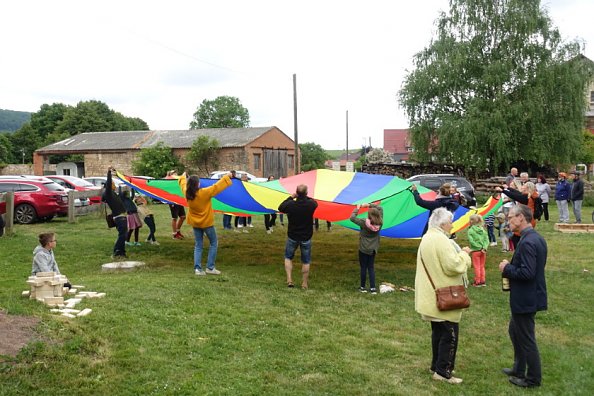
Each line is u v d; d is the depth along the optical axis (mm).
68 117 72000
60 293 7523
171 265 11086
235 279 9773
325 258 12477
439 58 30938
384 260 12461
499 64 28922
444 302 5504
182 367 5672
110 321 6715
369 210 9273
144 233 15609
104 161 40312
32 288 7359
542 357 6570
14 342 5605
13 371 5070
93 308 7230
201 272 10008
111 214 11844
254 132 40625
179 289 8609
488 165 31203
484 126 28750
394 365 6156
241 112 77875
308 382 5574
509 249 13312
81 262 11219
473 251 9922
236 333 6828
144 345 6094
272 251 13195
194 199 9648
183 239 14633
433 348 5918
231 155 37812
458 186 22250
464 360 6449
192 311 7531
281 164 43125
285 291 9156
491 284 10133
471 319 8023
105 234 14945
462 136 29078
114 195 11766
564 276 10688
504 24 29781
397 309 8375
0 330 5859
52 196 17141
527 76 29672
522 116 29062
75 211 18266
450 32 31391
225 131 41719
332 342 6754
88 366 5434
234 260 11945
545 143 29375
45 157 43062
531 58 29828
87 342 5918
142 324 6730
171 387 5203
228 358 6035
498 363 6363
